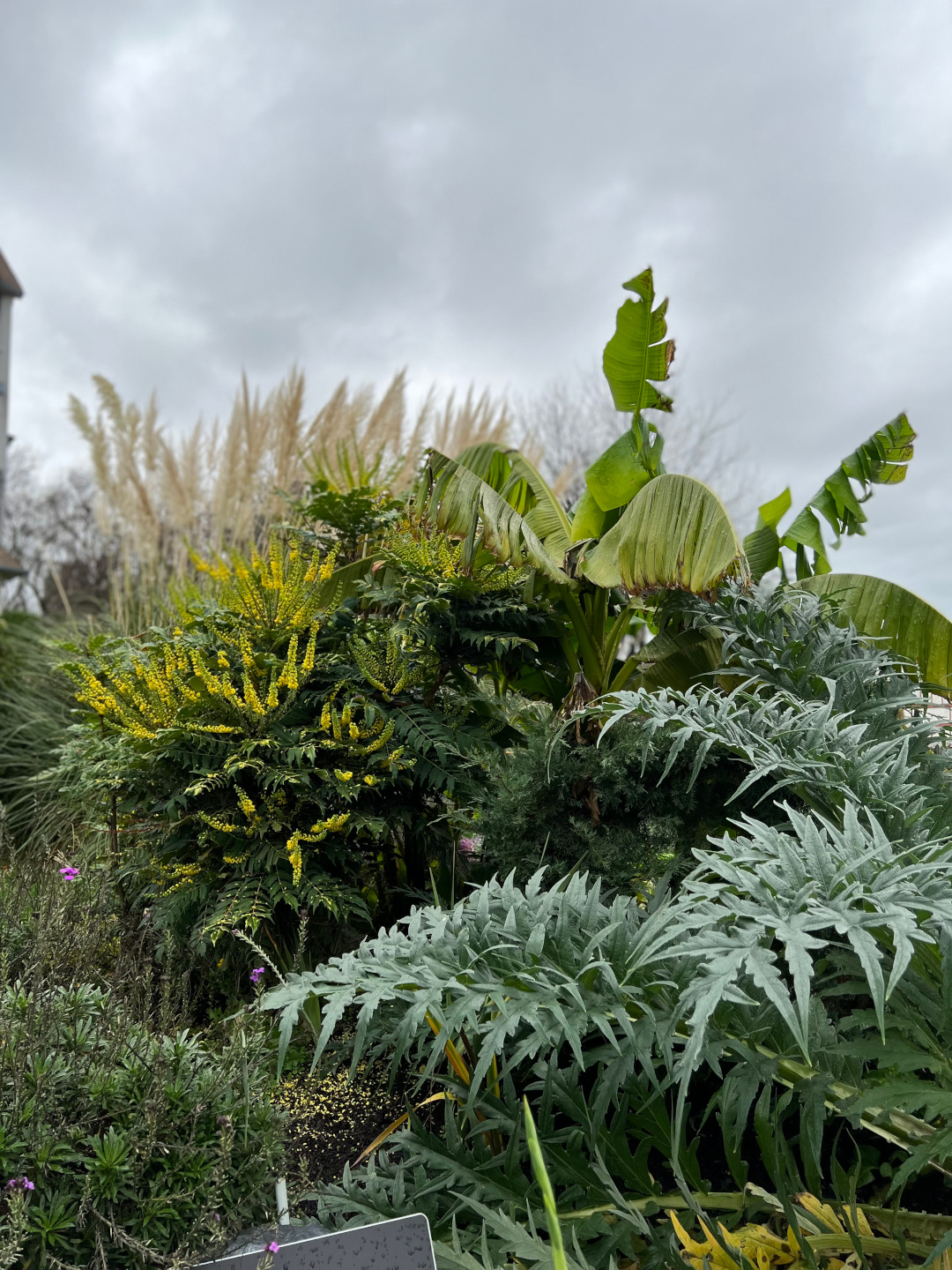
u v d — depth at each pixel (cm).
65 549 2306
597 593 358
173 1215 138
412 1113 175
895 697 245
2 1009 167
